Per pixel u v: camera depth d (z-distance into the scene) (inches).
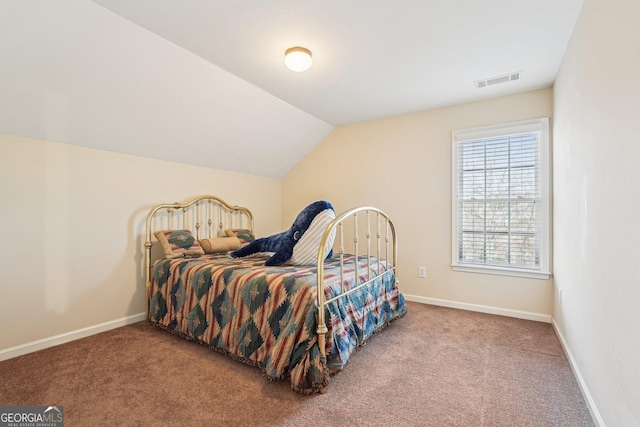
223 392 70.9
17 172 90.1
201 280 94.5
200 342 93.6
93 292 106.6
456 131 133.3
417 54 92.2
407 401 67.6
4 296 87.8
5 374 78.8
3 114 83.4
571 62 81.7
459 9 72.1
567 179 87.3
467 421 61.1
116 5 70.2
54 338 96.9
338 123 158.9
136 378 76.8
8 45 70.9
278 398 68.6
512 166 123.2
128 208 116.4
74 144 101.8
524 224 121.1
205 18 75.2
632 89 43.8
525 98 119.5
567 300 88.5
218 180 151.3
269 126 140.7
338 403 66.8
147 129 110.8
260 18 75.4
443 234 136.3
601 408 57.1
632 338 44.0
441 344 96.7
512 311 122.2
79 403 66.7
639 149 41.7
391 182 148.9
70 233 101.1
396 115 146.6
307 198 176.4
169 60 91.0
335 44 86.7
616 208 49.9
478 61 96.5
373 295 99.2
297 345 71.8
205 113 116.6
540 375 78.1
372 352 91.4
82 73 83.7
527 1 69.4
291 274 82.3
